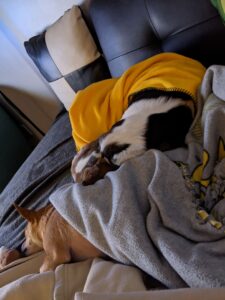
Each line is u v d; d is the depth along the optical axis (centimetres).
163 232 50
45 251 66
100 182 62
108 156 70
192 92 76
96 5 102
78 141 94
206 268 42
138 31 96
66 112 142
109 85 101
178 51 94
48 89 155
